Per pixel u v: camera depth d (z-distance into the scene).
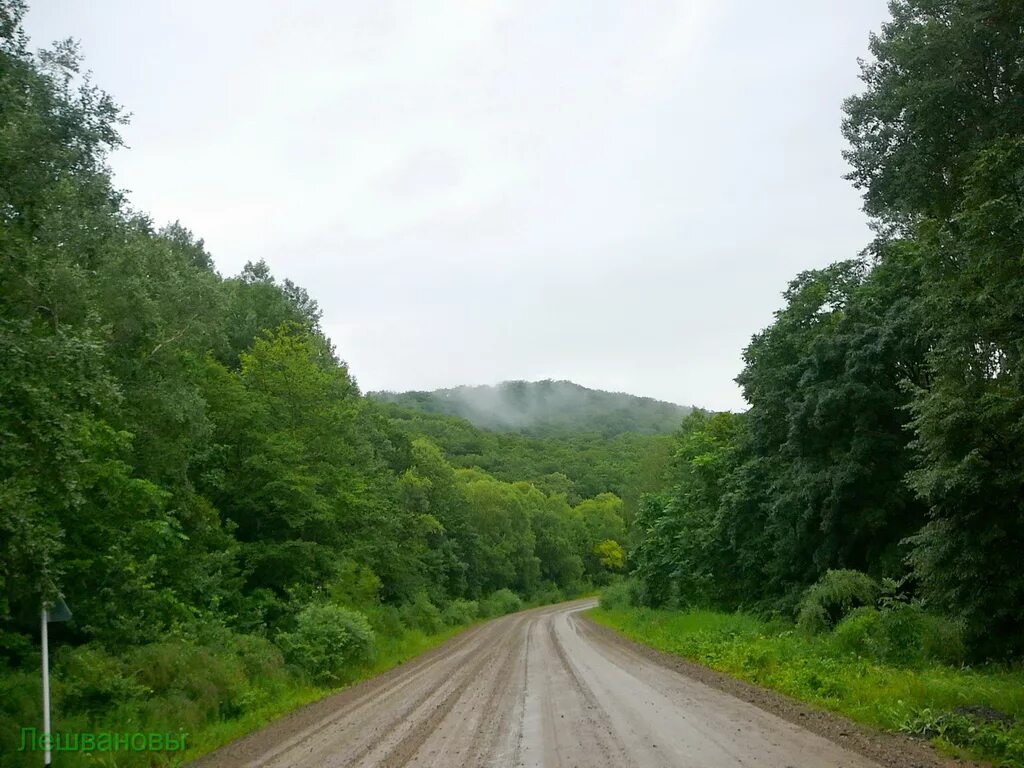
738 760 8.25
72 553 15.27
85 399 11.05
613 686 15.73
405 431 65.88
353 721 13.36
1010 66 16.81
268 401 30.56
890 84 19.44
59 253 14.61
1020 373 13.77
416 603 45.28
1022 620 15.34
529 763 8.74
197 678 14.46
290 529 28.66
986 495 14.96
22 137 11.83
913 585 22.77
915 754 8.37
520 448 153.25
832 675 14.17
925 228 17.22
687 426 58.81
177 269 21.66
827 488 23.66
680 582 39.88
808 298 28.88
